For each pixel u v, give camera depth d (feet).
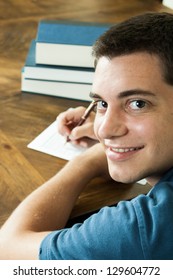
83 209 2.44
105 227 1.80
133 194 2.59
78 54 3.50
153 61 1.83
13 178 2.61
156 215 1.75
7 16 5.07
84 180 2.58
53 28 3.61
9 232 2.17
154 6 5.70
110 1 5.79
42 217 2.27
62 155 2.89
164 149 1.94
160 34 1.89
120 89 1.86
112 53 1.90
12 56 4.19
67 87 3.62
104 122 1.94
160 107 1.86
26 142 2.98
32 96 3.63
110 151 2.07
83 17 5.20
